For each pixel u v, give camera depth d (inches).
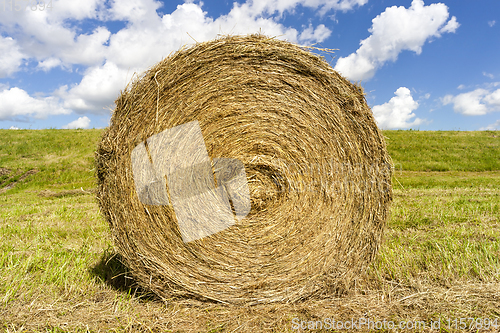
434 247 172.9
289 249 137.1
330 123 141.4
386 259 156.8
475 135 882.1
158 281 129.0
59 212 281.9
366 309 120.6
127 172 126.3
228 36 133.0
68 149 704.4
